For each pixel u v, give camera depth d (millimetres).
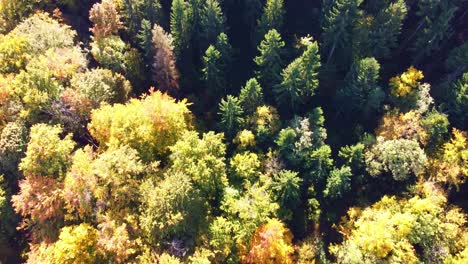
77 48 63812
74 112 56125
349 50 63031
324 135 56125
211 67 61125
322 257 51031
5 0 66938
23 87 55500
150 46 63938
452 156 51875
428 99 56375
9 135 53000
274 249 46438
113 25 65500
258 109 57125
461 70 59000
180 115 55219
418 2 64438
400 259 45719
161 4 72000
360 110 61125
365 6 67688
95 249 45375
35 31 61750
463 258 46031
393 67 66062
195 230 47250
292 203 54125
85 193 45969
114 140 49719
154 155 52500
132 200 48062
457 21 65312
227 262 47000
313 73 58062
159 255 44906
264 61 59875
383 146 54031
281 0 61312
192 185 48281
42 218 47094
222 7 70938
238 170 52781
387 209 50812
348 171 52031
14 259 55312
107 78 60594
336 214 55719
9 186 55500
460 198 54250
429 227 47219
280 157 55312
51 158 49188
